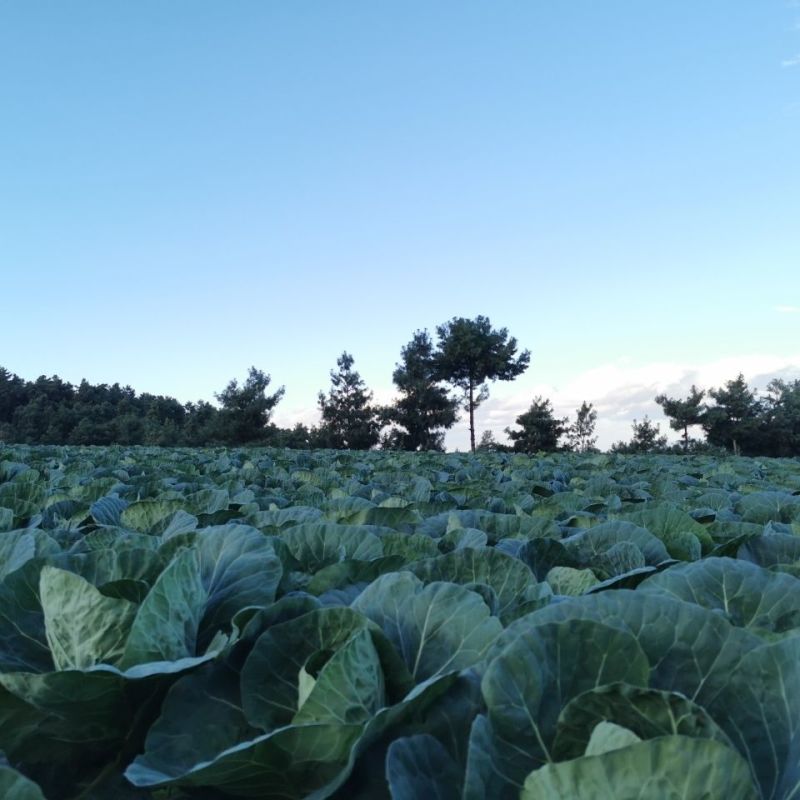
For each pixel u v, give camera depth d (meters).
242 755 1.45
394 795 1.24
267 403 48.09
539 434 52.34
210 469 9.23
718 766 1.12
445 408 55.69
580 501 5.27
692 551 3.31
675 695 1.28
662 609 1.63
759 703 1.45
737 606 2.17
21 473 7.21
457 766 1.47
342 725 1.45
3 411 76.56
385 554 3.07
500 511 5.20
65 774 1.80
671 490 6.60
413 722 1.59
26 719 1.81
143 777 1.51
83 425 54.47
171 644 1.85
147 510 4.33
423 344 59.06
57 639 1.88
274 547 2.68
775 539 3.19
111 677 1.68
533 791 1.19
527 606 2.18
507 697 1.41
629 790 1.13
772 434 52.62
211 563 2.37
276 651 1.80
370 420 53.94
